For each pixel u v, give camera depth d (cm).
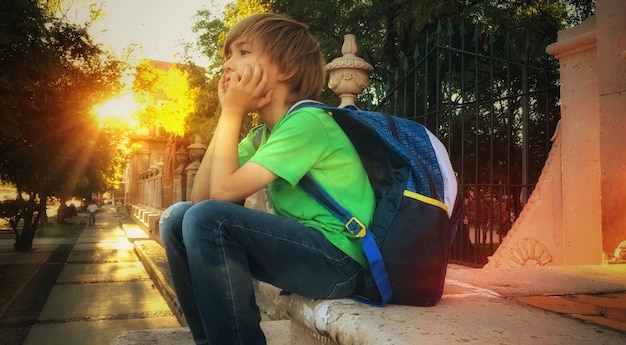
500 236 471
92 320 686
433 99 884
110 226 2848
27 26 664
